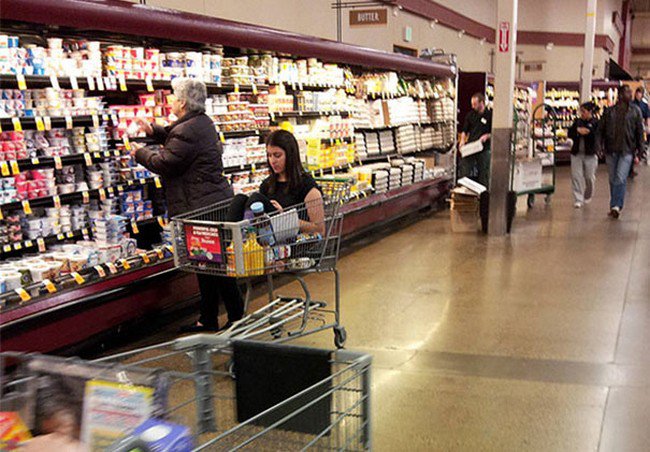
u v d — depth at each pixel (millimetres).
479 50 19641
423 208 10406
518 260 6676
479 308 5082
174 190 4449
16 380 1438
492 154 7941
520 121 10852
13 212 4055
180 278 4703
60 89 4090
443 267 6461
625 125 8836
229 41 5211
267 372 1813
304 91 7012
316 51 6547
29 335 3562
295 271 3775
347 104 7727
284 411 1800
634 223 8703
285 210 3744
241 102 5703
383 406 3400
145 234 5133
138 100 4992
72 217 4395
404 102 9258
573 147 10164
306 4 9969
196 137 4289
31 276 3764
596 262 6512
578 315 4863
